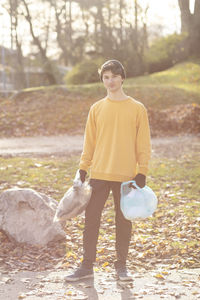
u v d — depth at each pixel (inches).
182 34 1291.8
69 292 127.2
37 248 176.9
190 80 1008.2
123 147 133.6
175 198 259.9
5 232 185.8
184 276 144.6
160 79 1033.5
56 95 788.6
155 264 160.9
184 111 643.5
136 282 138.2
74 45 1483.8
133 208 129.5
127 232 140.0
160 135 577.0
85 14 1395.2
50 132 607.8
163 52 1231.5
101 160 134.8
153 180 308.2
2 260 162.4
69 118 667.4
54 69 1397.6
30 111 708.0
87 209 136.4
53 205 199.9
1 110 708.7
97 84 858.1
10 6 1336.1
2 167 340.2
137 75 1138.7
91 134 140.1
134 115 134.3
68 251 175.3
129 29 1108.5
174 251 171.6
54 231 184.7
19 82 1360.7
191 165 358.3
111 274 146.8
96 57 1100.5
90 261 138.7
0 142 523.2
